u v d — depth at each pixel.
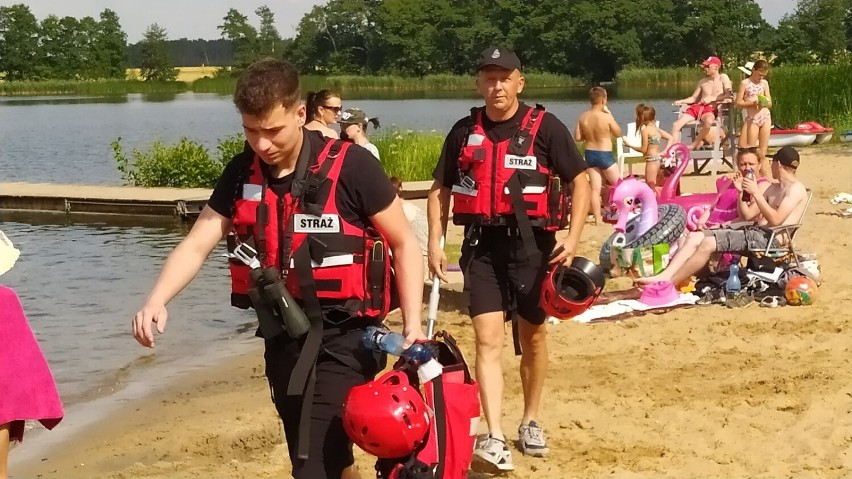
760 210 9.32
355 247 3.79
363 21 126.38
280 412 3.97
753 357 7.41
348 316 3.79
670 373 7.11
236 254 3.82
